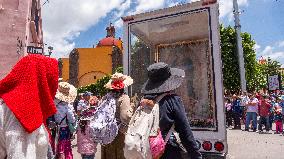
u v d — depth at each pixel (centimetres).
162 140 280
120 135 495
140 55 708
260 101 1633
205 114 775
